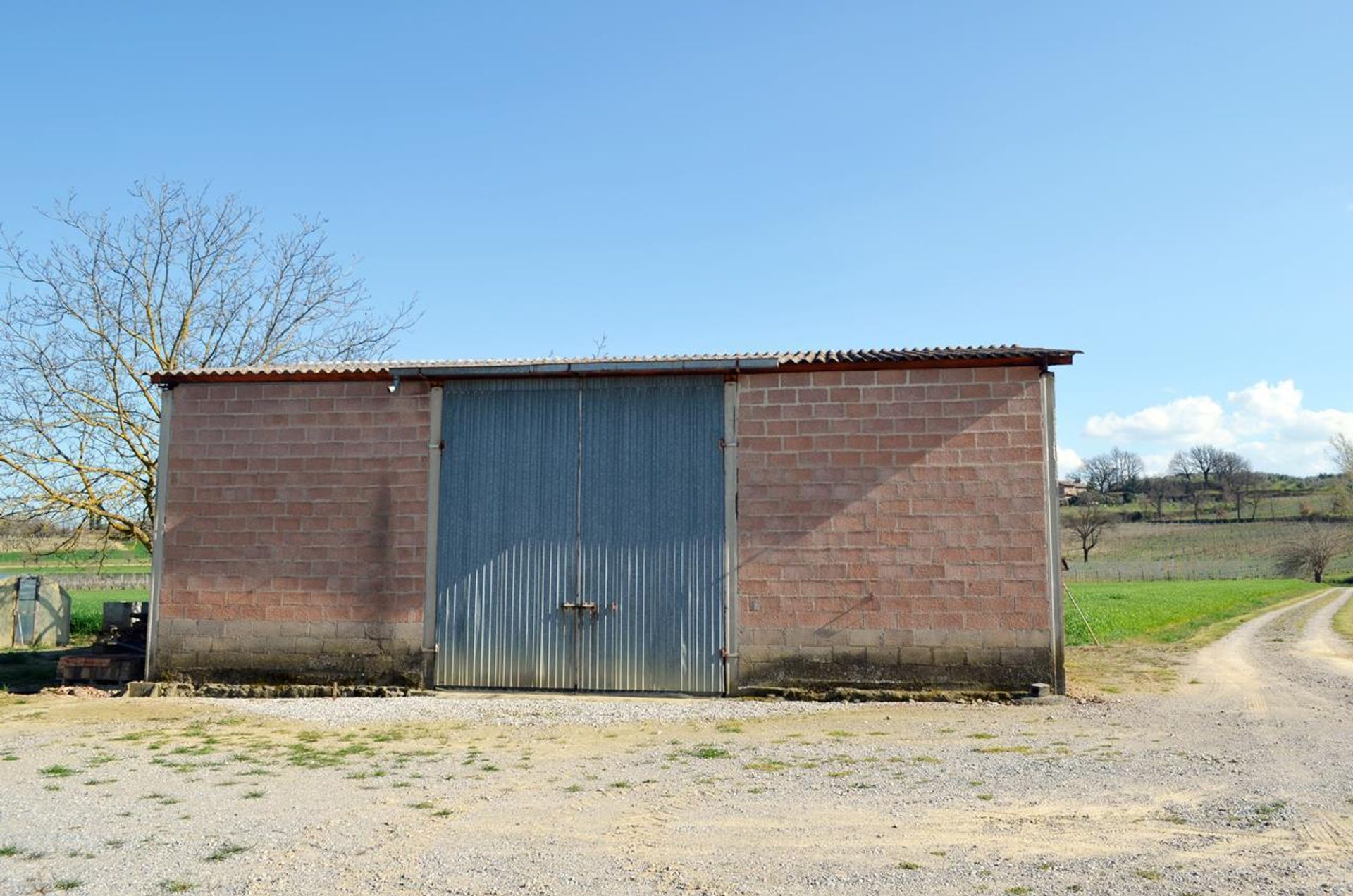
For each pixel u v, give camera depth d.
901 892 4.92
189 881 5.22
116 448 19.67
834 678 11.24
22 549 19.80
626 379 12.02
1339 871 5.11
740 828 6.14
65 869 5.42
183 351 21.19
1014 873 5.18
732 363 11.55
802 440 11.57
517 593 11.91
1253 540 73.50
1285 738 8.80
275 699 11.82
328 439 12.37
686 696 11.48
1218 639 20.02
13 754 8.66
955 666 11.05
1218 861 5.31
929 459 11.30
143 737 9.49
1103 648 17.84
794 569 11.44
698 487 11.74
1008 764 7.85
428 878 5.24
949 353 11.18
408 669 11.96
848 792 7.00
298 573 12.22
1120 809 6.39
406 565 12.11
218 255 21.59
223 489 12.45
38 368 19.08
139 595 31.27
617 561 11.80
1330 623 25.45
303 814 6.57
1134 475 101.69
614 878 5.21
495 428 12.20
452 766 8.09
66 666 12.69
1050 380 11.15
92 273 19.95
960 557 11.14
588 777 7.65
